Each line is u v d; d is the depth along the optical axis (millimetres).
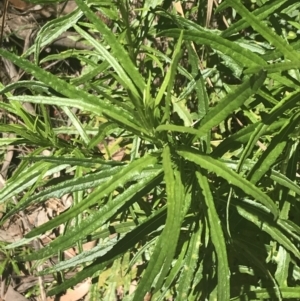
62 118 921
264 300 612
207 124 390
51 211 969
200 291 601
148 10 566
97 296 733
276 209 393
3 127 533
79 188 436
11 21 992
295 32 601
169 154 402
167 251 391
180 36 390
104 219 419
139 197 435
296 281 616
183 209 438
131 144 666
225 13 712
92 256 550
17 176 547
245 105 546
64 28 530
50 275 941
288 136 472
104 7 549
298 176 573
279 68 405
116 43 403
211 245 540
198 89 512
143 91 412
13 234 964
